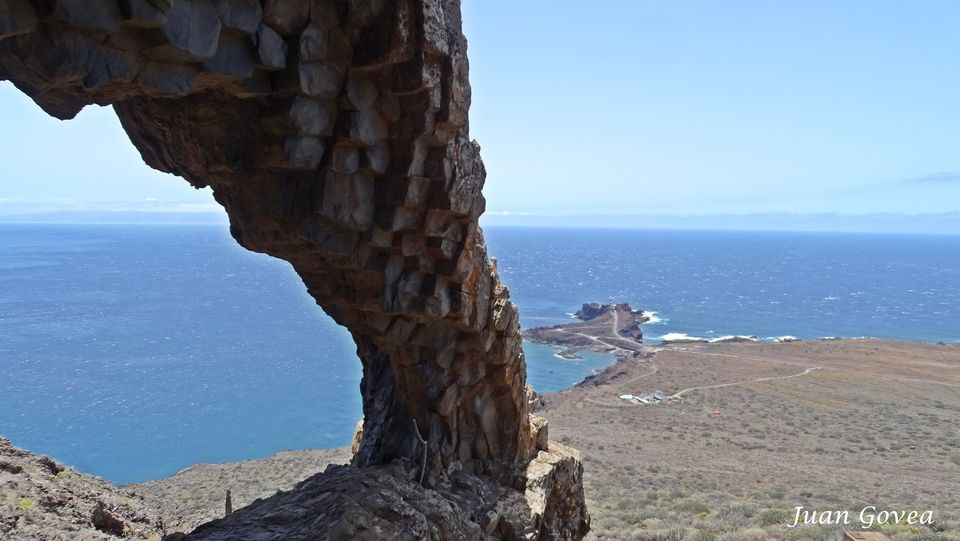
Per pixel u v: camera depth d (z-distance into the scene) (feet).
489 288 50.78
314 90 35.58
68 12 25.30
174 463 148.05
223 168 40.91
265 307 440.45
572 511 62.69
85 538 46.32
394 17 35.60
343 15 35.65
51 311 396.57
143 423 176.04
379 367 65.57
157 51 28.81
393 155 40.52
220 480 115.24
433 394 52.70
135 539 53.88
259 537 41.04
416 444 53.93
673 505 105.09
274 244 45.11
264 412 191.21
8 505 46.98
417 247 44.50
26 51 26.09
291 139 37.09
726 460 141.28
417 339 50.06
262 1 32.35
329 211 39.63
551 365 286.46
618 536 87.20
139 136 42.29
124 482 134.62
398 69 37.50
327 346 303.68
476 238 47.19
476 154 44.86
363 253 43.68
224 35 31.71
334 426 180.14
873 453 148.05
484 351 52.11
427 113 38.81
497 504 51.44
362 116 37.99
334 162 38.73
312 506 44.62
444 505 46.47
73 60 26.84
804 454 147.13
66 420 175.83
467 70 40.98
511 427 58.13
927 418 181.37
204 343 303.68
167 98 38.60
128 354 270.46
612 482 122.52
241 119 38.78
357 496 43.57
